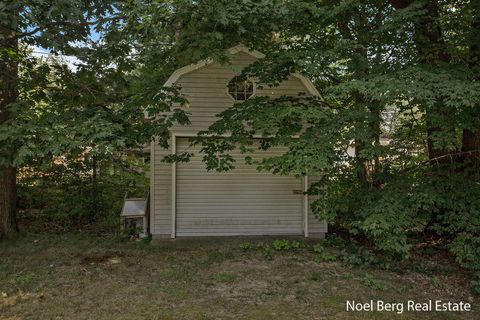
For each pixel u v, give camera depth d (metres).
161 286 4.95
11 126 4.51
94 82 5.88
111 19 4.94
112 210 9.73
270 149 8.21
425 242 6.96
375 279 5.36
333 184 6.32
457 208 5.36
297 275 5.47
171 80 7.79
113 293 4.67
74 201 9.28
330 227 8.62
